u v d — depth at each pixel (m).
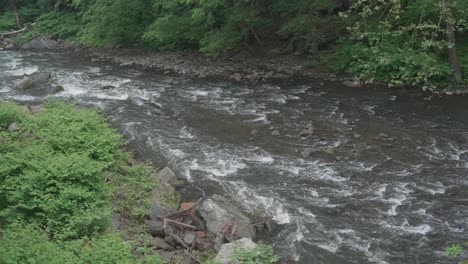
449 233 9.55
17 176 9.55
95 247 7.60
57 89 18.78
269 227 9.70
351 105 16.78
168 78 20.98
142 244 8.80
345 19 20.03
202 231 9.50
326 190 11.25
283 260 8.80
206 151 13.29
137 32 26.69
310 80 19.77
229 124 15.30
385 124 15.00
